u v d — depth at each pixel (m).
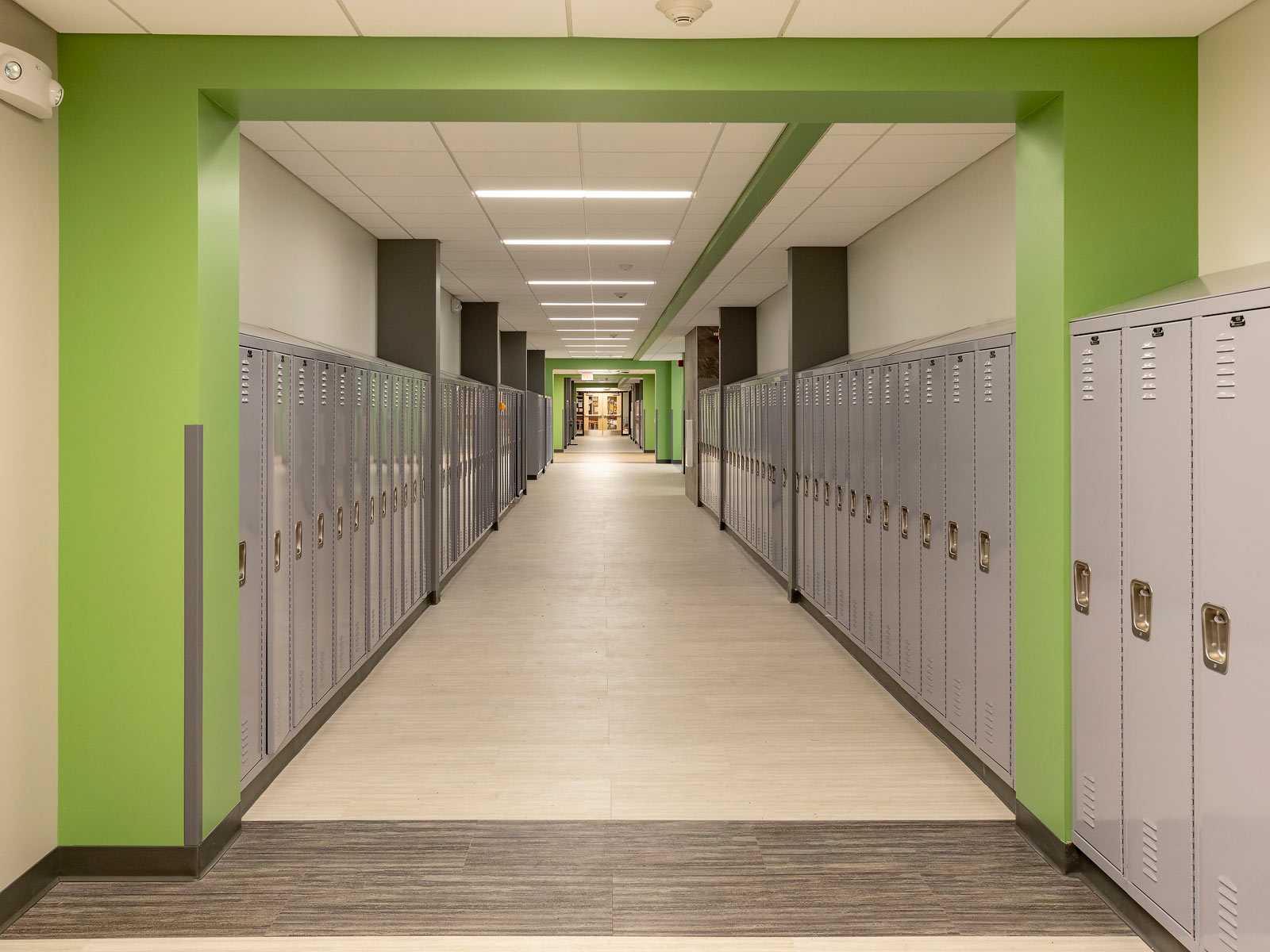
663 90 3.04
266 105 3.14
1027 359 3.27
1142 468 2.61
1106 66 3.04
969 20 2.89
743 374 11.79
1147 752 2.60
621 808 3.57
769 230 6.65
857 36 3.02
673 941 2.65
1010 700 3.51
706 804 3.61
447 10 2.79
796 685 5.24
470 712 4.75
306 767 3.98
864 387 5.41
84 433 2.97
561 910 2.82
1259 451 2.14
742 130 4.49
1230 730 2.26
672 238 7.28
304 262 5.42
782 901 2.87
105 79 2.94
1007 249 4.41
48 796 2.93
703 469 14.13
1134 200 3.04
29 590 2.81
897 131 4.26
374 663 5.57
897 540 4.82
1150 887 2.60
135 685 2.99
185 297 2.96
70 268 2.95
